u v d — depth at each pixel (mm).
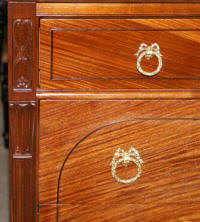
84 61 955
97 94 976
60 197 1029
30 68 951
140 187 1040
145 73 969
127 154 1014
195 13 946
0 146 2273
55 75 957
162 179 1038
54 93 965
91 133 999
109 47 952
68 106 978
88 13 930
